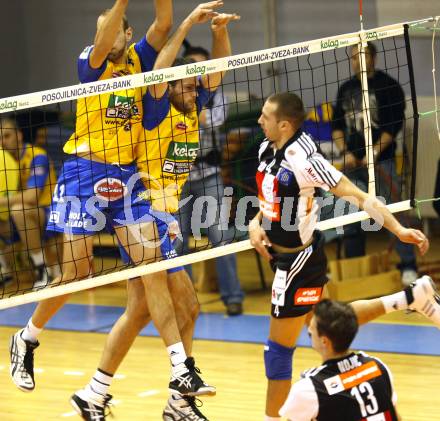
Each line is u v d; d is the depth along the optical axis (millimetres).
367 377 11859
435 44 28969
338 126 26484
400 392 18406
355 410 11672
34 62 36719
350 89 25984
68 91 15078
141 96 16484
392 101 25734
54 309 16594
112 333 16250
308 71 30906
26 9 36406
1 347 23406
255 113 29703
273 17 31625
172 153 16906
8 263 29938
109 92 15406
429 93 29344
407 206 18094
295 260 14789
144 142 16656
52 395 19188
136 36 33938
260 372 20234
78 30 35688
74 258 16312
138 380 20031
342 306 12102
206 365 20906
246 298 27844
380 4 29734
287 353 15156
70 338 24125
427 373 19672
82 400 16172
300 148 14398
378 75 25734
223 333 23859
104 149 16250
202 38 32812
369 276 26312
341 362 11945
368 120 17859
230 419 17125
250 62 16328
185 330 16438
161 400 18578
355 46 25672
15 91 37125
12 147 29297
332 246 32625
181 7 33125
